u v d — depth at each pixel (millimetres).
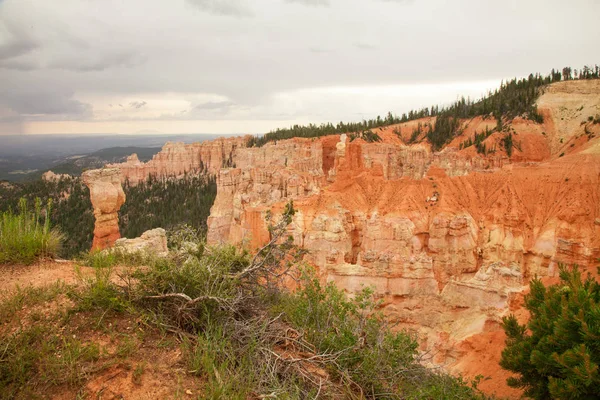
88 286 7648
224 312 7461
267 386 6184
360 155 94375
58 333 6391
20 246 9953
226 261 8820
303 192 69125
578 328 10836
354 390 7188
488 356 23156
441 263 52531
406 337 9852
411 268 32688
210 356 6410
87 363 5809
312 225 48500
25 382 5438
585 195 50750
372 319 9539
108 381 5641
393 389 7660
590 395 9930
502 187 57250
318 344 7930
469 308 29484
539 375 12867
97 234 25828
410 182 60844
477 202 57531
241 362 6477
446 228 53125
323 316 8898
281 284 10125
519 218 52688
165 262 8172
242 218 53281
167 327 6953
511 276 28703
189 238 9844
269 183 74625
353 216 56250
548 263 48594
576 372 9656
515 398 18031
